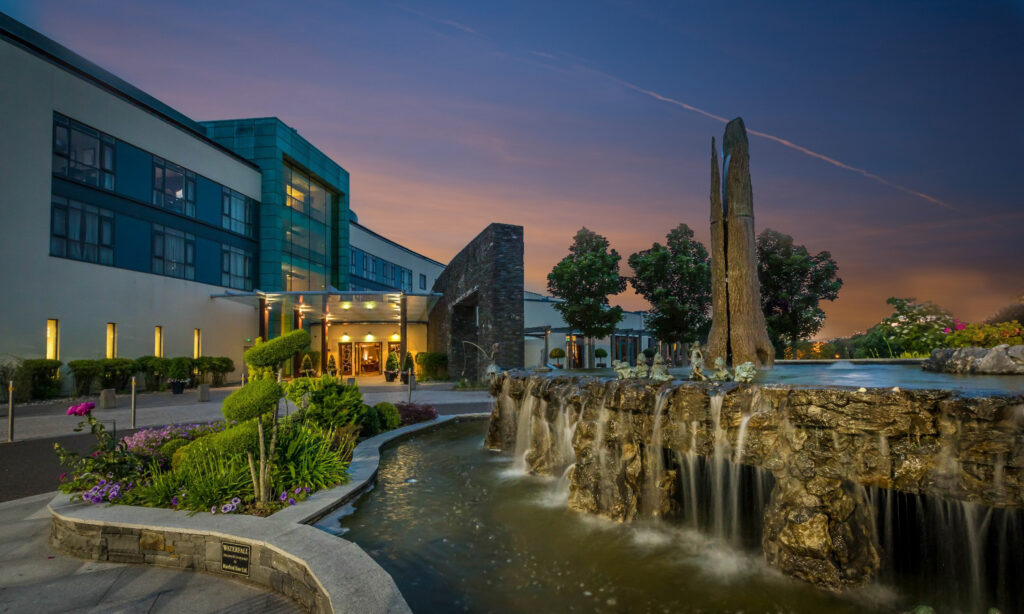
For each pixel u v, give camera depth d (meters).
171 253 25.14
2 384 17.22
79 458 5.76
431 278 56.25
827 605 3.50
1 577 4.27
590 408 5.96
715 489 4.82
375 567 3.79
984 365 6.16
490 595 3.78
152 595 3.98
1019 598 3.44
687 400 4.84
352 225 41.19
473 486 6.79
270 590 4.11
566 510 5.73
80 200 20.80
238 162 29.84
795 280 18.48
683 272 20.52
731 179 8.12
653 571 4.12
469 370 26.36
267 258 31.44
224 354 28.41
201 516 4.88
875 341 12.67
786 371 7.48
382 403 11.30
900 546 4.03
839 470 3.72
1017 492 3.02
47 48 22.22
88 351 20.89
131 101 23.12
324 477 6.15
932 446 3.35
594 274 21.48
